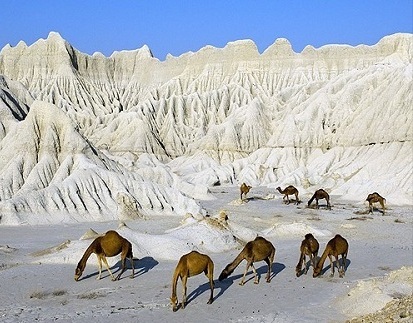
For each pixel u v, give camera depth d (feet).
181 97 354.74
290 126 265.54
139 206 131.03
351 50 355.36
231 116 326.03
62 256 72.95
